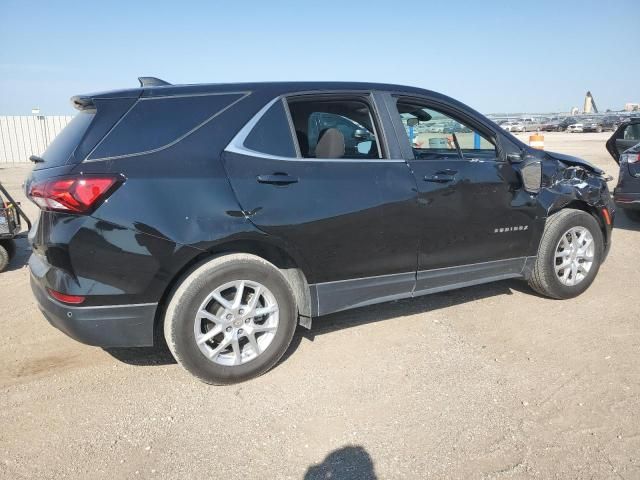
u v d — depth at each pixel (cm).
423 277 416
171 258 319
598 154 2280
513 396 334
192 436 300
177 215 318
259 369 357
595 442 287
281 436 299
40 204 316
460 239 424
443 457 277
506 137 459
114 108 329
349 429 304
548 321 450
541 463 271
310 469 271
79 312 310
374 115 399
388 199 382
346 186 369
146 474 269
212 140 341
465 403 327
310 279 369
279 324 360
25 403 335
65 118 3061
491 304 491
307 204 354
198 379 348
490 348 402
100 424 312
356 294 389
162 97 341
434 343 411
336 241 367
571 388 341
